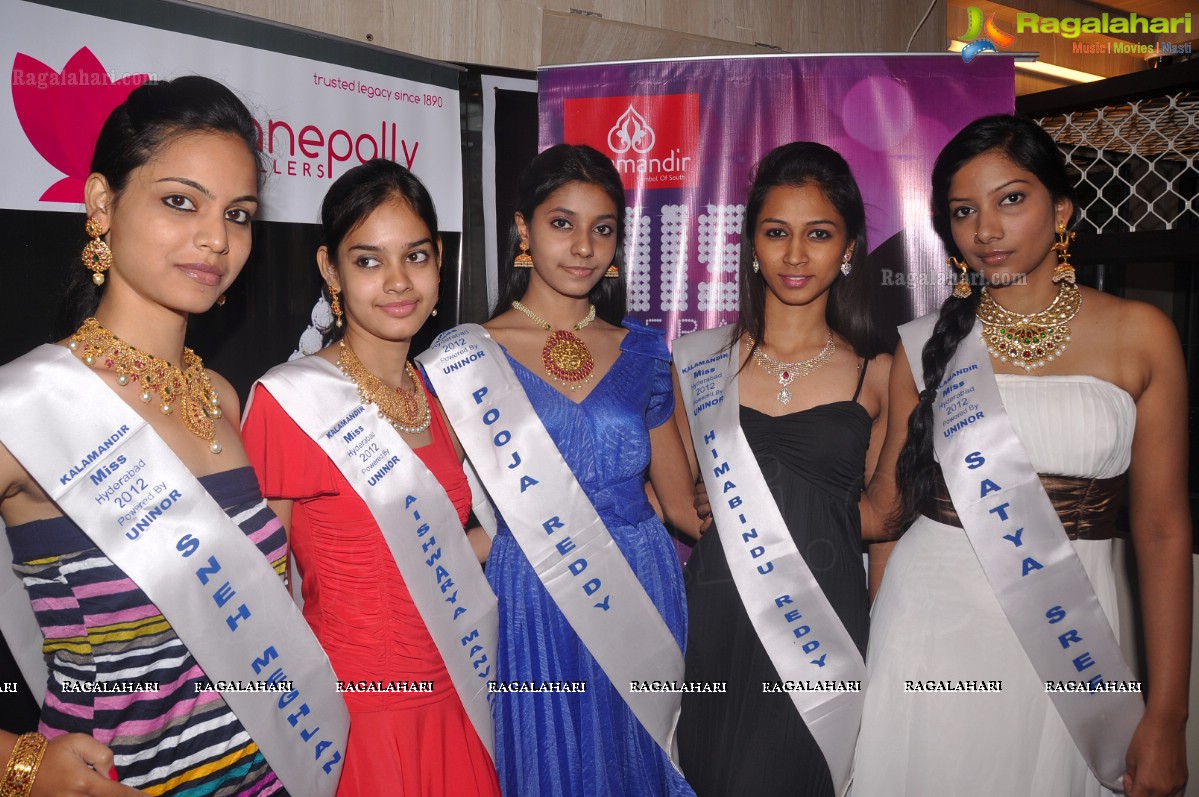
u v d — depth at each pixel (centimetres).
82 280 129
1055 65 391
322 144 226
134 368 125
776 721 187
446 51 278
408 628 155
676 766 196
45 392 119
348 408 156
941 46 373
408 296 155
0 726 186
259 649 137
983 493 169
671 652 188
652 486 213
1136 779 165
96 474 122
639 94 253
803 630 185
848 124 247
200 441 133
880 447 192
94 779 109
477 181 266
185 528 128
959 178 166
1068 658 166
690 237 254
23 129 181
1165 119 227
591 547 182
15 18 178
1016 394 167
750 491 188
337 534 154
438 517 162
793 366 191
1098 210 243
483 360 184
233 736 136
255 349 225
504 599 182
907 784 172
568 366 185
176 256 119
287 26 216
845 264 189
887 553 200
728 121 251
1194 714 225
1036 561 166
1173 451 160
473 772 162
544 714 179
